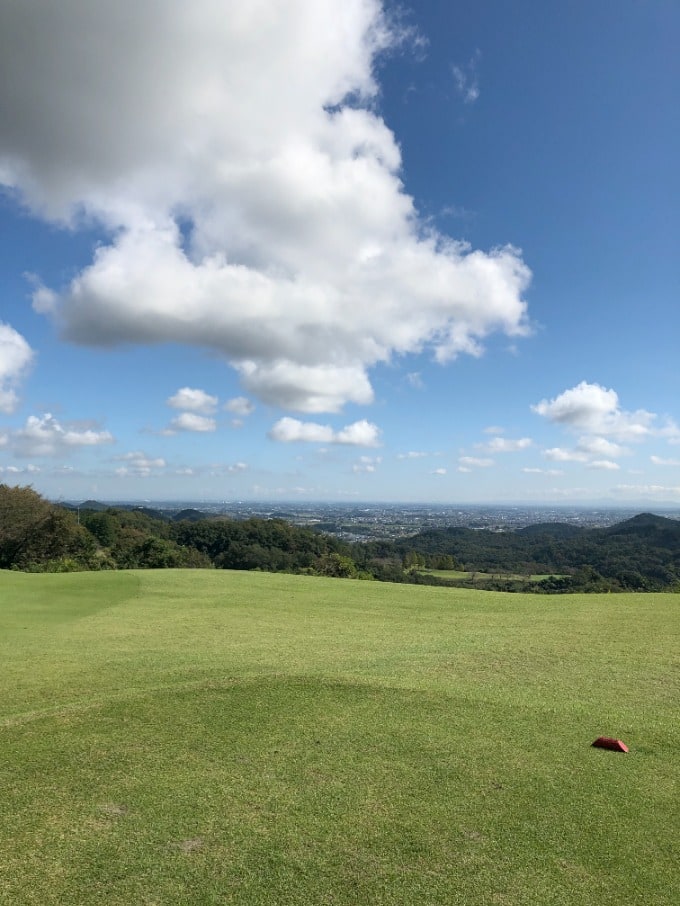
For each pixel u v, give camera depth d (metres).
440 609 19.55
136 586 24.22
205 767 6.42
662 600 21.58
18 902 4.26
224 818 5.38
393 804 5.64
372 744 7.03
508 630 15.41
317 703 8.36
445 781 6.11
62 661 11.34
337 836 5.09
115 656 11.82
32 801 5.70
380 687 9.01
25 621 16.70
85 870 4.62
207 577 27.05
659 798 5.83
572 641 13.65
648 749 6.99
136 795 5.81
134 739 7.15
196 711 8.03
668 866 4.75
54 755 6.71
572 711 8.23
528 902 4.30
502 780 6.15
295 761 6.56
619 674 10.48
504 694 8.98
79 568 52.81
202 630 15.34
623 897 4.37
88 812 5.49
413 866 4.69
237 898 4.30
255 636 14.44
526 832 5.19
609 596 22.94
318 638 14.18
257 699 8.48
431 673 10.36
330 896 4.33
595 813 5.52
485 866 4.70
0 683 9.71
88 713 7.94
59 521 57.59
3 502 55.50
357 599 21.75
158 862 4.73
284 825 5.27
